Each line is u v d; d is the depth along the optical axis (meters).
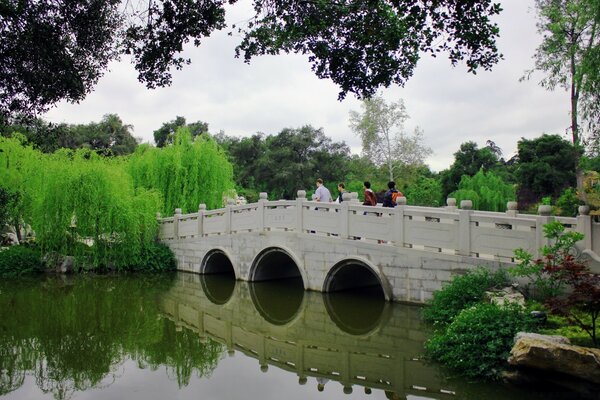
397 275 12.47
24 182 19.05
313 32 7.58
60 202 17.88
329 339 10.81
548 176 29.58
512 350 7.17
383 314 11.73
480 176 36.06
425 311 11.04
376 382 8.12
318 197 15.47
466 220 11.12
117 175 18.84
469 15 6.38
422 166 34.47
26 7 7.42
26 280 17.55
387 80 7.66
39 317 12.90
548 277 9.41
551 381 6.89
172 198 22.64
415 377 8.07
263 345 10.59
